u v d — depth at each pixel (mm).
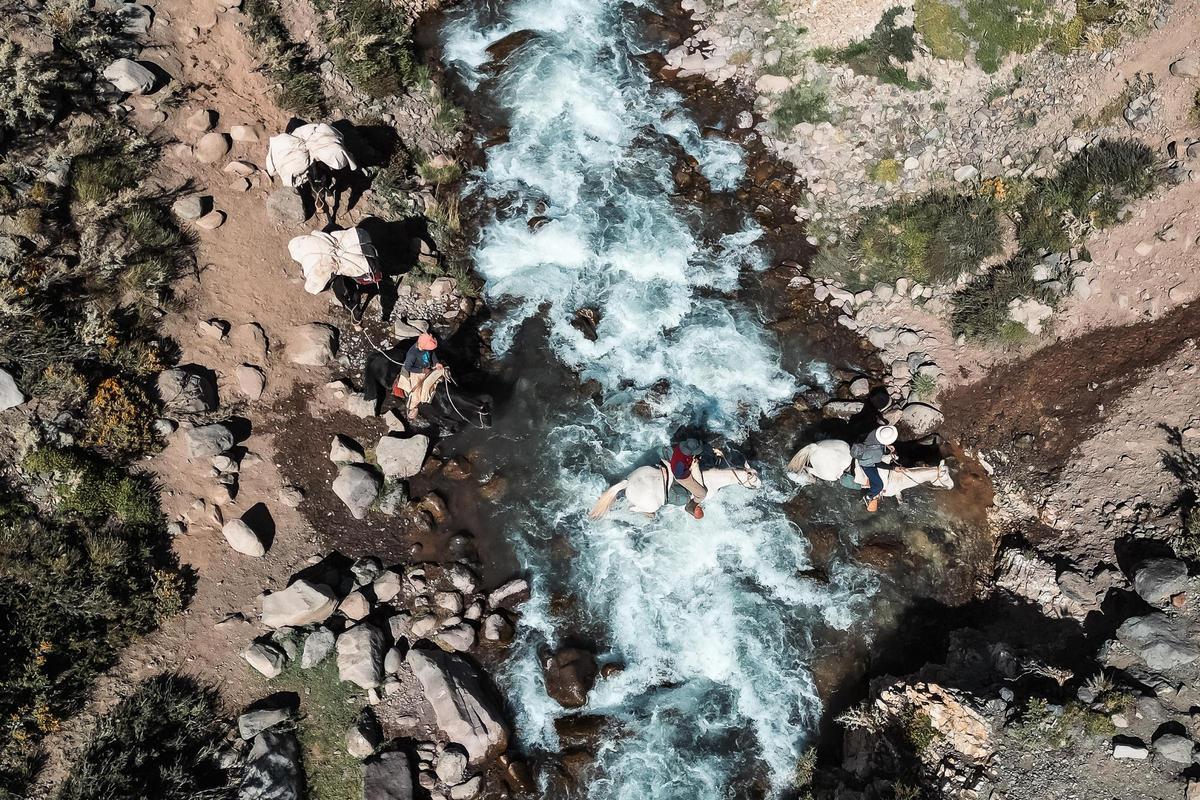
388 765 9812
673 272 13734
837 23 15211
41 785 8820
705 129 15039
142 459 10633
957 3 14906
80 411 10414
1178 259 11977
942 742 9570
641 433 12438
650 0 16375
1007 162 13977
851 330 13406
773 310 13531
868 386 12812
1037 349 12602
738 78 15461
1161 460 10969
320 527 11250
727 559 11703
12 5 11703
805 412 12695
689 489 11016
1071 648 10328
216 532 10734
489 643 10883
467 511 11734
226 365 11648
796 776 10305
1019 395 12445
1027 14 14672
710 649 11133
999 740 9414
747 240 14078
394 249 13234
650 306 13422
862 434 12500
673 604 11375
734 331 13297
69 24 11883
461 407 11477
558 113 15039
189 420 11086
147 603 9875
